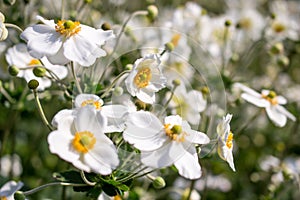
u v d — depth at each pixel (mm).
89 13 916
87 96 670
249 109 1170
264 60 1397
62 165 1010
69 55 667
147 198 958
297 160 1111
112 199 735
